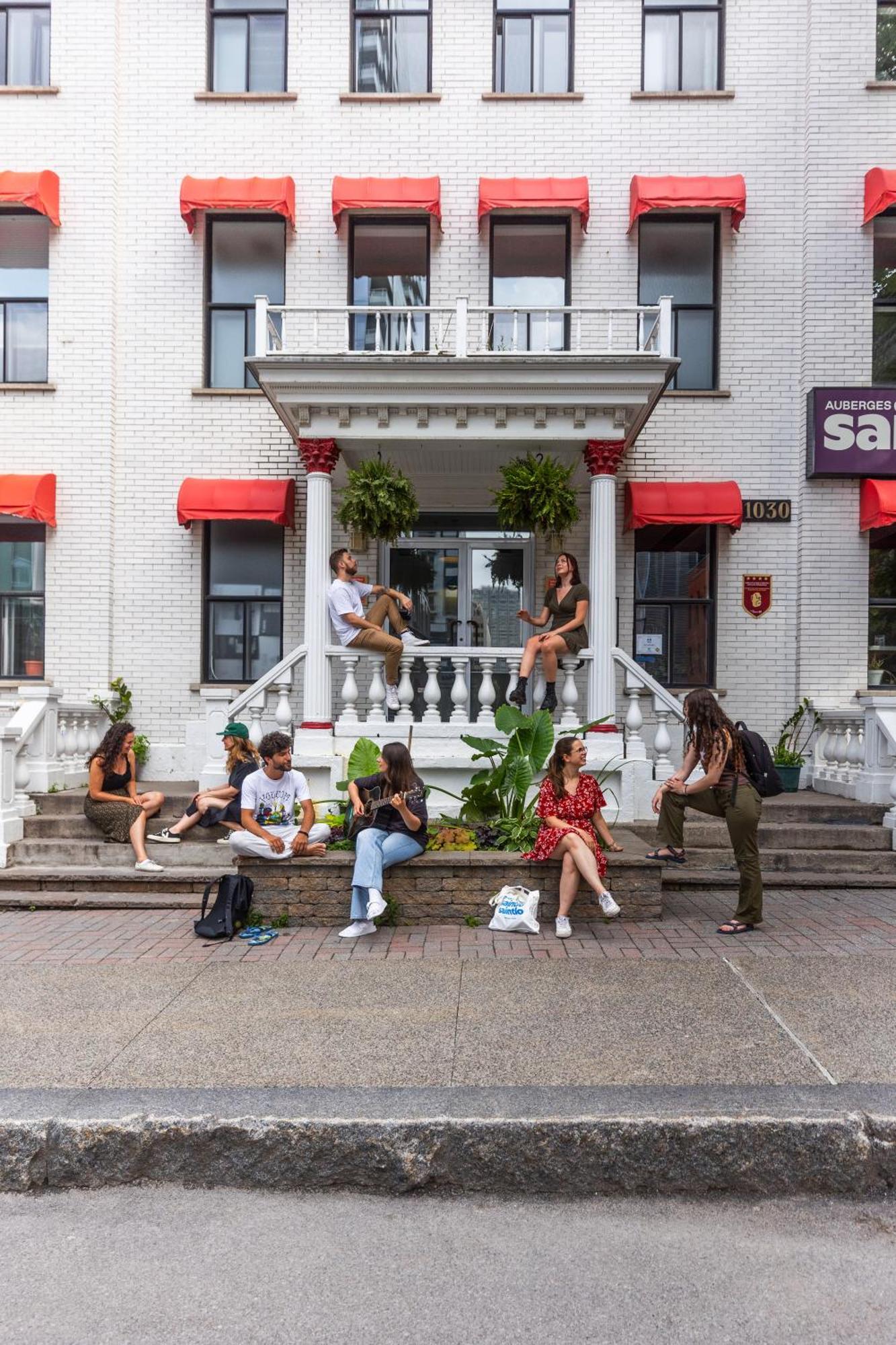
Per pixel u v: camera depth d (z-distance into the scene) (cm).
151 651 1076
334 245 1080
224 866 797
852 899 738
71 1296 278
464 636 1114
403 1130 348
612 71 1078
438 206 1041
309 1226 321
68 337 1069
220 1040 437
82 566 1064
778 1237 314
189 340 1082
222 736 830
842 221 1046
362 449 945
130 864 807
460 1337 258
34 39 1109
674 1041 430
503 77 1102
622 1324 263
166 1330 261
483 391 877
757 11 1068
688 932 634
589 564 973
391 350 1083
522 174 1077
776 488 1060
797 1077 388
